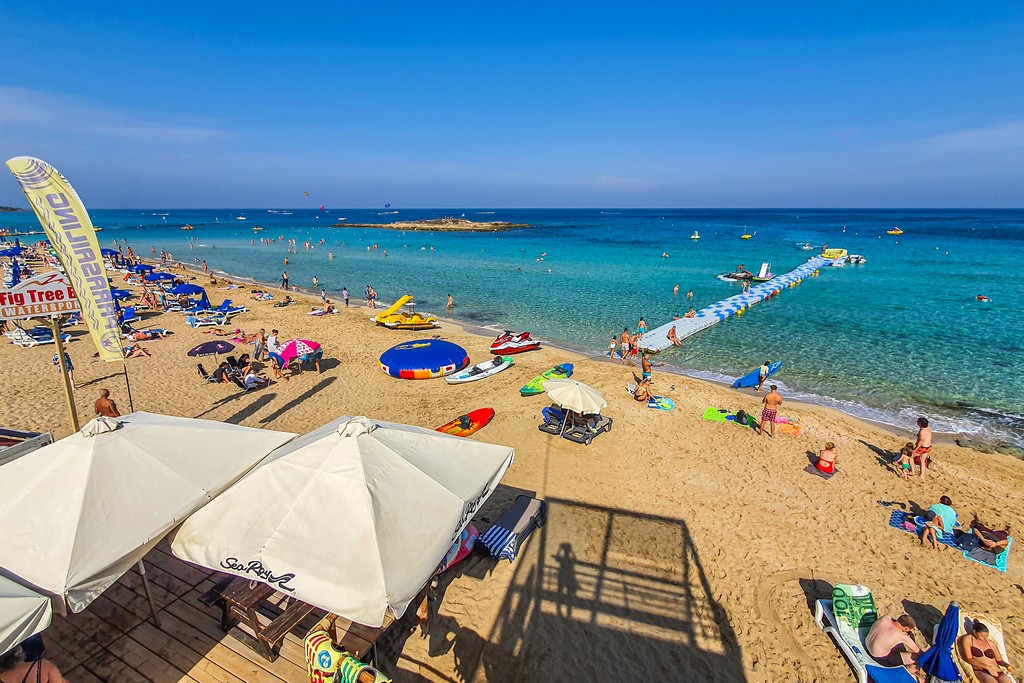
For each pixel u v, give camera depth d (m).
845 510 10.17
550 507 10.00
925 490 10.98
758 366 19.95
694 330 24.58
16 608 4.18
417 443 6.53
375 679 4.88
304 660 5.90
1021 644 7.18
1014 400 16.69
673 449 12.59
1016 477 11.82
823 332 24.70
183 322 25.12
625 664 6.68
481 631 7.04
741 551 8.90
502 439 12.96
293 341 17.56
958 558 8.84
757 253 61.94
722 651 6.93
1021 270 46.12
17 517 5.08
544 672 6.50
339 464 5.68
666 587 8.02
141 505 5.38
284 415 14.45
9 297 7.93
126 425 6.28
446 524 5.48
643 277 42.59
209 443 6.57
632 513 9.89
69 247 8.48
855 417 15.24
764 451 12.57
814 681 6.52
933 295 34.25
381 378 17.66
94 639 6.07
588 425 12.91
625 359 20.50
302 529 5.10
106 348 9.10
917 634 7.32
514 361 19.55
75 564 4.65
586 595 7.79
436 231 111.69
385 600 4.47
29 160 7.91
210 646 6.03
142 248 72.12
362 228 121.44
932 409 15.98
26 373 16.98
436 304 32.38
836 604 7.23
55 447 5.80
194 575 7.11
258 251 67.31
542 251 65.75
